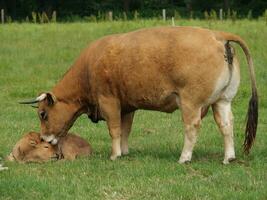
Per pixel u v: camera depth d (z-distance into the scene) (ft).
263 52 100.94
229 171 40.55
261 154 45.91
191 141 43.14
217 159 45.06
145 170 41.09
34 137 45.85
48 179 39.58
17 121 63.21
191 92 42.29
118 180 39.04
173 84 42.78
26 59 103.96
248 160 44.06
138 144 51.62
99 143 52.60
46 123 46.11
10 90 82.64
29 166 43.47
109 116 45.39
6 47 113.39
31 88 82.84
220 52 42.14
